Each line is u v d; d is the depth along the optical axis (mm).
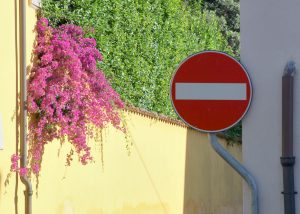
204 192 19016
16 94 9227
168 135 16031
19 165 9250
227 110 6680
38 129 9516
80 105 10070
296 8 7789
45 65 9734
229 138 21625
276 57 7797
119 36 13102
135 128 13711
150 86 14875
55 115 9633
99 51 11977
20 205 9273
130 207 13461
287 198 7383
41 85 9453
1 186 8820
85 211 11367
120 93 13039
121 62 13273
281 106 7695
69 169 10781
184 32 17797
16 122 9203
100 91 10641
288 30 7793
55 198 10297
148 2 14953
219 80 6699
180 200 16859
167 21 16141
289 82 7512
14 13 9219
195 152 18266
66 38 10125
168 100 16016
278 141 7699
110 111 10805
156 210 15031
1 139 8758
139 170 13969
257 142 7754
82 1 11633
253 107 7789
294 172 7551
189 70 6711
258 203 7555
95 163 11727
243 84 6684
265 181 7707
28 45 9586
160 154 15398
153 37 15234
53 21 10844
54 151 10258
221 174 20906
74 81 9758
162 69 15641
